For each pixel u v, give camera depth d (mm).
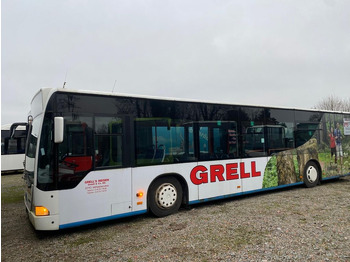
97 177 5391
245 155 7730
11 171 19500
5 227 5969
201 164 6883
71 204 5082
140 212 5895
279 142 8555
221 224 5578
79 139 5270
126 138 5828
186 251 4297
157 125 6289
